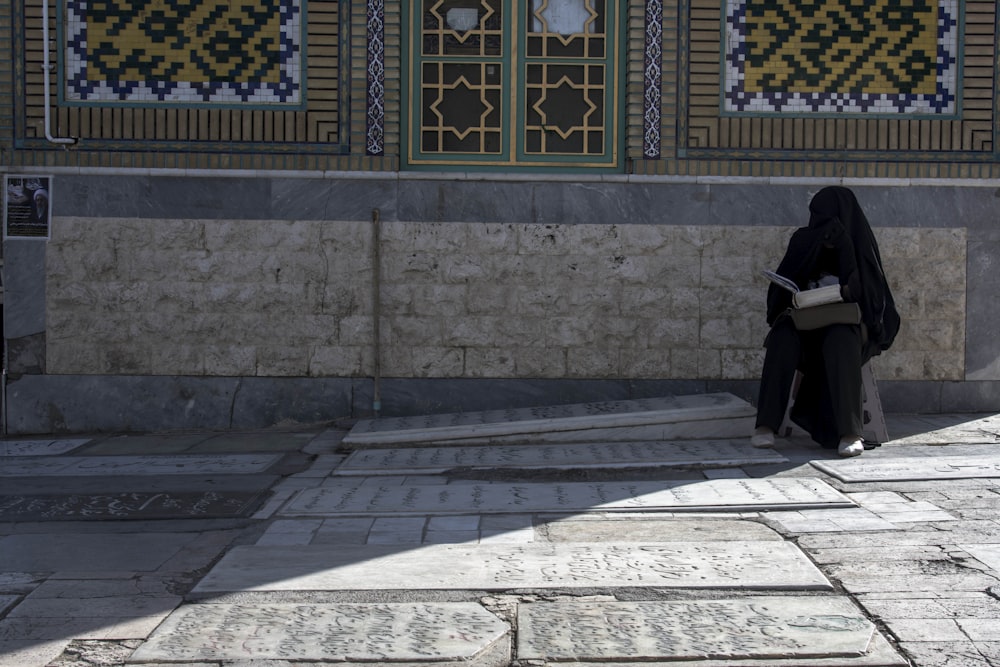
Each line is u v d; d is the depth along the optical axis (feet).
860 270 23.35
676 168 27.86
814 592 13.23
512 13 28.50
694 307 27.86
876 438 23.57
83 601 13.32
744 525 16.72
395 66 27.86
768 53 27.84
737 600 12.94
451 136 28.53
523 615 12.50
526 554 15.12
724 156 27.86
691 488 19.44
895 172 27.84
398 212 27.86
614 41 28.53
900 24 27.94
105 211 27.58
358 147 27.86
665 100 27.81
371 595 13.35
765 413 23.09
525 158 28.55
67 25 27.55
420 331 27.96
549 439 24.73
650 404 26.17
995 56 27.84
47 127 27.30
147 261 27.68
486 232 27.86
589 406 26.89
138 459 23.90
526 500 18.86
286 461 23.49
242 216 27.73
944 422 26.66
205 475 21.85
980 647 11.25
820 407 23.06
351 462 22.79
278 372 27.89
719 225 27.81
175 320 27.78
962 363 28.04
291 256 27.76
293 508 18.42
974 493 18.53
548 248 27.86
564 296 27.89
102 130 27.58
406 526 17.02
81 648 11.67
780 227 27.84
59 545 16.17
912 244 27.86
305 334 27.86
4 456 24.58
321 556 15.14
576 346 27.96
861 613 12.38
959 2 27.89
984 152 27.94
